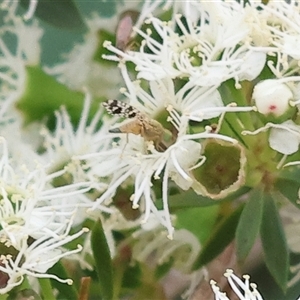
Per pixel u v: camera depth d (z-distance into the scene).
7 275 0.17
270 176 0.17
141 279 0.18
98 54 0.20
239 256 0.17
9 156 0.19
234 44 0.17
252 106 0.17
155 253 0.19
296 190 0.17
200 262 0.18
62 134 0.19
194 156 0.17
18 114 0.19
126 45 0.19
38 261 0.17
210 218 0.18
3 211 0.17
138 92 0.18
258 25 0.17
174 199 0.17
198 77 0.17
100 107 0.19
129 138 0.18
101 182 0.18
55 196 0.18
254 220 0.17
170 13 0.19
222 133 0.17
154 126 0.17
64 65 0.20
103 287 0.18
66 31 0.19
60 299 0.18
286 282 0.17
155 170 0.17
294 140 0.17
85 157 0.18
